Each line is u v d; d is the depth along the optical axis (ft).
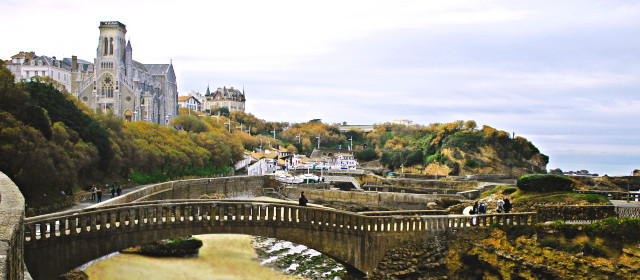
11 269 49.96
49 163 205.46
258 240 199.62
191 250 169.17
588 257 122.83
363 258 124.06
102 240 98.22
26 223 86.79
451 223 134.62
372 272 125.18
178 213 108.99
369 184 389.60
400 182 380.17
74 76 653.71
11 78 208.74
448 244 132.77
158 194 268.41
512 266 127.24
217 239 196.13
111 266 141.79
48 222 90.27
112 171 314.35
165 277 138.00
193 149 450.30
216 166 510.99
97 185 284.00
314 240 119.96
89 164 268.21
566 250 126.31
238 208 114.52
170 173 405.39
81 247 95.30
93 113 356.38
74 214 95.40
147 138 396.57
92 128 288.71
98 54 623.36
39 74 590.96
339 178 428.97
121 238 100.94
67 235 93.30
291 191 352.90
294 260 168.14
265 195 400.47
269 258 169.89
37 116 217.36
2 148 181.68
